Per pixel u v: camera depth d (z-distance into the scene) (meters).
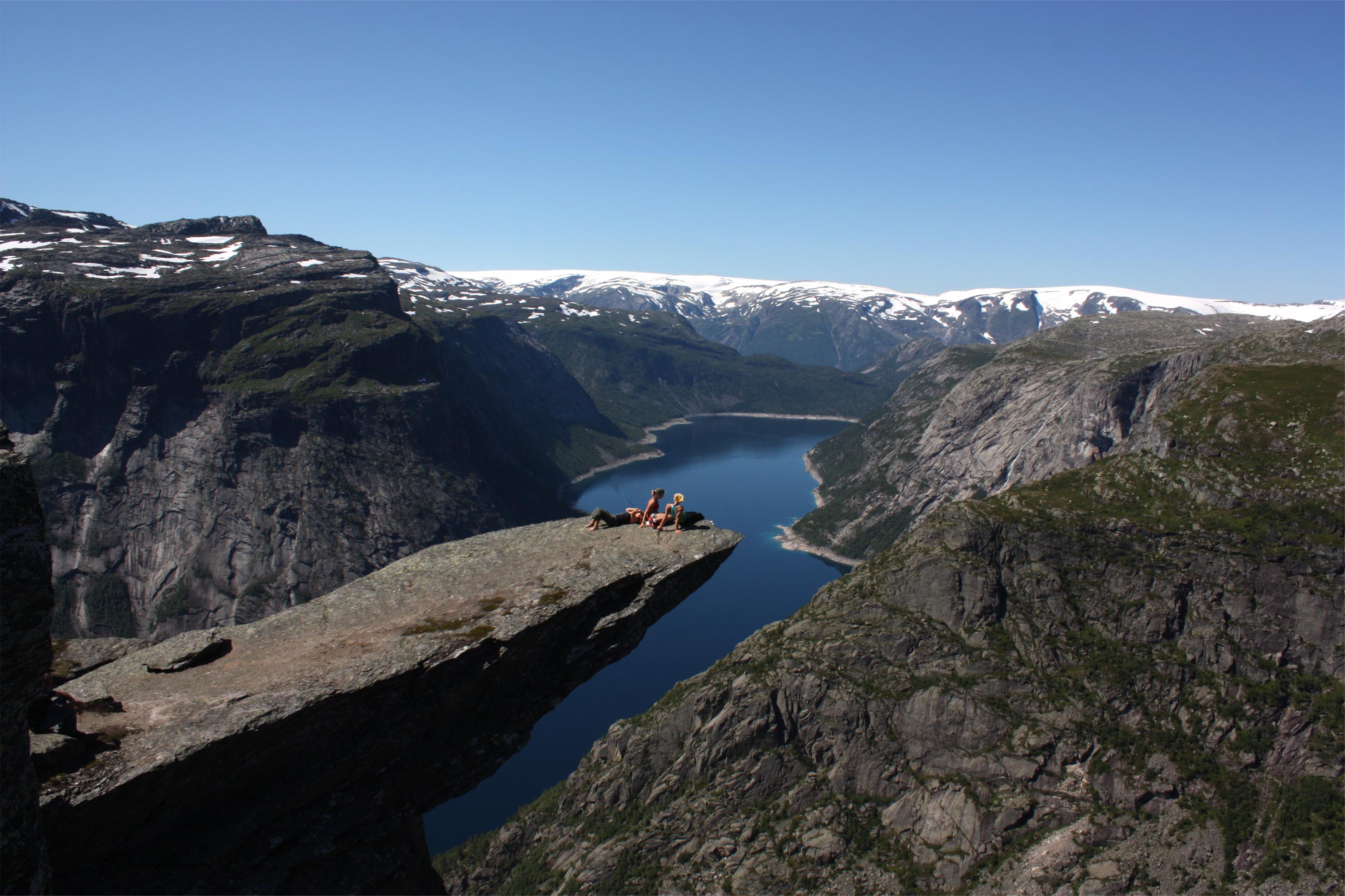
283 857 19.05
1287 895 69.94
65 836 15.04
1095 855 76.19
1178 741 82.75
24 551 13.32
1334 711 80.56
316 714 18.41
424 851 23.59
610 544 26.81
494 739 22.94
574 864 86.62
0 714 12.55
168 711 17.52
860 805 85.25
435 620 22.22
